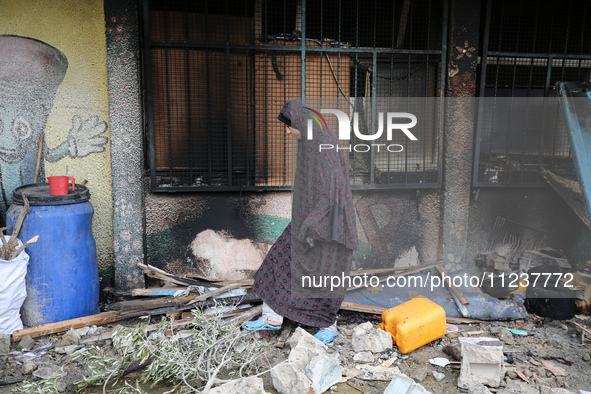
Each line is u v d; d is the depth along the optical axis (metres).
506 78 4.00
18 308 2.87
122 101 3.27
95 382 2.36
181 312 3.07
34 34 3.21
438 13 3.77
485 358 2.44
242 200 3.60
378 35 3.92
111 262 3.54
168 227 3.54
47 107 3.30
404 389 2.22
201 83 3.49
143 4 3.24
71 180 3.21
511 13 3.92
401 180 3.86
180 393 2.26
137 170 3.35
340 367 2.49
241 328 2.95
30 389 2.15
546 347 2.87
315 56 3.60
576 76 4.04
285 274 2.84
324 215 2.60
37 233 2.85
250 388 2.17
